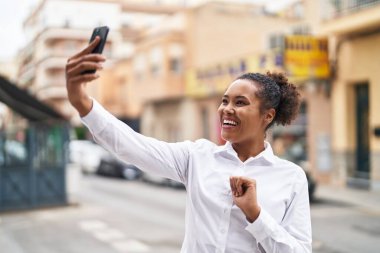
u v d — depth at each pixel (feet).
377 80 42.91
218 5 74.02
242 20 73.31
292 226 5.98
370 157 44.39
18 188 36.78
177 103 78.43
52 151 38.34
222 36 73.61
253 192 5.47
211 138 68.90
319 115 49.67
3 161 36.37
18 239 26.81
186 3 74.90
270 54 50.83
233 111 6.03
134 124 92.53
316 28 50.03
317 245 24.97
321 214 34.65
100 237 27.17
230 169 6.08
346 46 45.93
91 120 5.66
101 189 53.11
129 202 42.06
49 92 32.71
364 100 45.98
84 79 5.28
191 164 6.23
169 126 81.66
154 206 39.60
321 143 49.47
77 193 45.98
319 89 49.06
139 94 84.23
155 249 24.14
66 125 37.91
